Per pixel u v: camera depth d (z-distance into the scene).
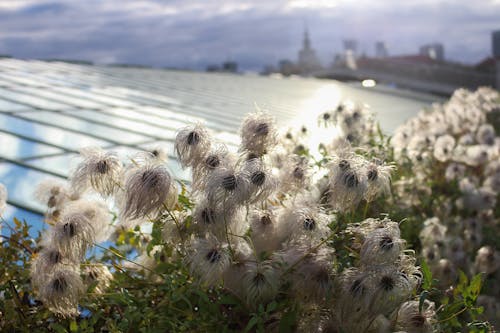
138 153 0.52
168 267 0.51
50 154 1.48
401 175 1.09
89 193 0.54
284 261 0.48
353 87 8.22
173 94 4.14
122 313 0.54
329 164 0.52
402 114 5.04
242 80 7.69
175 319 0.48
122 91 3.59
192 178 0.50
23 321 0.55
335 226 0.55
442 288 0.86
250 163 0.47
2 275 0.57
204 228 0.48
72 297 0.49
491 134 1.63
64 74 4.07
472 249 1.12
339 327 0.47
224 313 0.52
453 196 1.29
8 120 1.87
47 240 0.57
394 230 0.46
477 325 0.49
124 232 0.61
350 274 0.46
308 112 4.11
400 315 0.48
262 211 0.51
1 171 1.26
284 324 0.47
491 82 11.38
